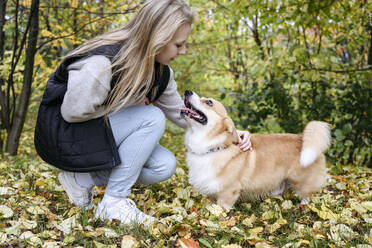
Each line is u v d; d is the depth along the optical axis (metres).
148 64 2.24
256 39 6.02
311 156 3.03
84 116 2.17
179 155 5.62
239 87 6.21
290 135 3.40
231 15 5.11
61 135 2.27
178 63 7.05
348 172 4.39
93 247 2.03
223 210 2.68
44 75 5.22
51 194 2.88
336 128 4.75
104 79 2.13
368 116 4.66
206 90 8.29
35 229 2.22
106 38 2.26
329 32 4.52
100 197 2.65
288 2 3.97
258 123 5.32
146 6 2.19
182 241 2.04
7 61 4.45
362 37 4.49
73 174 2.59
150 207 2.75
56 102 2.32
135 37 2.21
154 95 2.70
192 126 3.02
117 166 2.42
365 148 5.10
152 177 2.77
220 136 2.96
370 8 4.26
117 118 2.45
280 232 2.48
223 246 2.01
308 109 4.94
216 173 2.95
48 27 5.02
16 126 4.40
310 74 4.26
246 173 3.03
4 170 3.54
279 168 3.17
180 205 2.88
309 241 2.27
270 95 5.08
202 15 6.35
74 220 2.33
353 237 2.29
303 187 3.24
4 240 1.96
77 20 5.33
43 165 3.82
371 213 2.73
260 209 3.00
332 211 2.81
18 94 5.78
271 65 4.43
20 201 2.62
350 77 4.55
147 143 2.44
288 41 5.34
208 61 7.62
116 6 4.81
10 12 5.42
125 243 2.00
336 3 4.00
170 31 2.15
